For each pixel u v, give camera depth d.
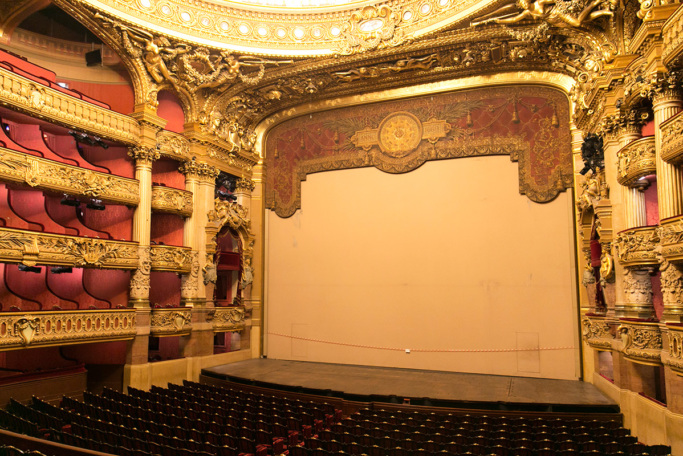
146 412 11.08
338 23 17.11
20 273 14.96
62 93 14.05
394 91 19.16
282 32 17.34
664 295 9.99
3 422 9.68
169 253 16.91
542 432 10.13
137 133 16.34
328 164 20.05
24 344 12.40
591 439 9.49
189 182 18.22
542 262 16.61
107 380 15.69
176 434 9.65
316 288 19.78
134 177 16.62
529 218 16.97
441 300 17.73
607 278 12.55
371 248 19.00
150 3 15.52
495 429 10.65
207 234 18.44
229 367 18.11
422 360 17.73
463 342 17.28
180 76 17.28
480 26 15.10
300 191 20.61
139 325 15.80
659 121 10.09
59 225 15.00
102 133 15.08
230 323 19.27
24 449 4.77
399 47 16.53
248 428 10.44
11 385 13.38
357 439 9.44
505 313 16.88
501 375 16.69
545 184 16.78
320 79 18.62
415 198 18.56
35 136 14.54
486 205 17.56
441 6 15.40
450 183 18.14
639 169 10.65
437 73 18.03
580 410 12.09
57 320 13.23
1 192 14.34
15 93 12.77
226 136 19.86
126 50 15.73
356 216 19.41
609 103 12.41
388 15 16.41
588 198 14.03
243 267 20.19
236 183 20.53
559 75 16.80
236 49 16.97
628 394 11.62
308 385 14.80
